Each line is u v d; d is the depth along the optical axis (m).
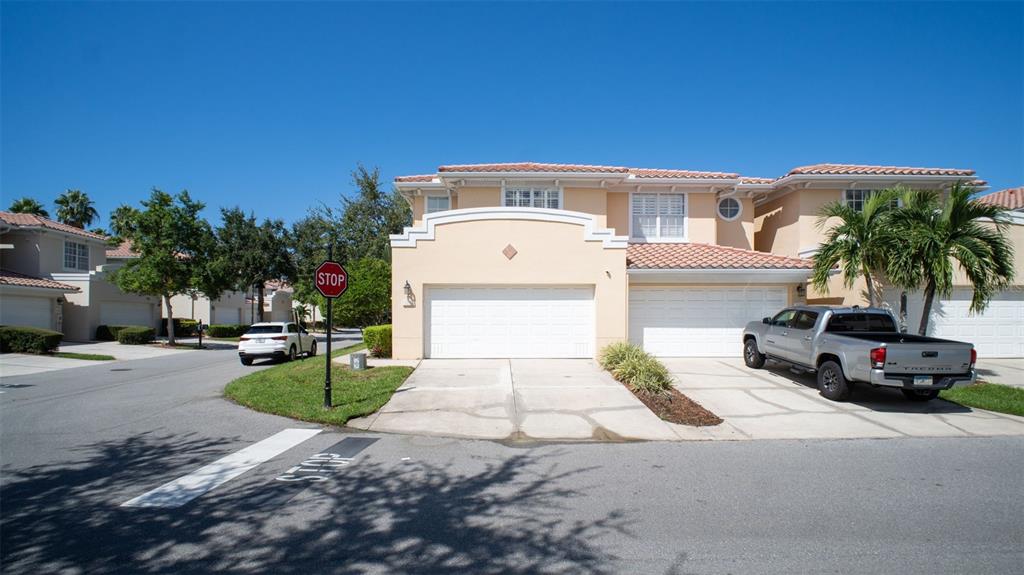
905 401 9.68
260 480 5.51
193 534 4.20
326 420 7.97
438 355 13.76
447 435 7.42
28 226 25.53
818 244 17.00
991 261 10.76
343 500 4.96
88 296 26.62
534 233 13.71
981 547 4.09
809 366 10.43
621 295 13.68
